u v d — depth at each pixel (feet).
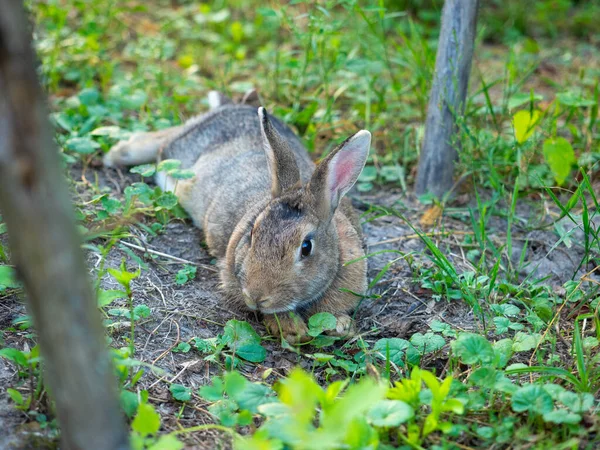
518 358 3.29
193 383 3.16
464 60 3.98
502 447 2.89
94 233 3.42
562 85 5.00
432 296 3.58
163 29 5.26
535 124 4.05
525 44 5.41
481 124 4.43
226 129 4.17
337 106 4.76
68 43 4.86
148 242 3.78
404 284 3.67
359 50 5.08
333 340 3.38
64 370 2.47
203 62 5.14
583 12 6.06
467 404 2.95
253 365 3.28
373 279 3.69
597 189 4.16
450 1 3.92
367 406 2.66
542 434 2.89
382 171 4.30
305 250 3.33
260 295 3.26
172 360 3.23
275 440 2.72
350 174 3.48
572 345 3.25
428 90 4.44
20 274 2.47
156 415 2.73
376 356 3.26
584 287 3.66
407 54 5.02
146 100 4.59
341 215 3.68
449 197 4.15
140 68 4.81
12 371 3.05
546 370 3.03
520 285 3.56
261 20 5.39
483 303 3.54
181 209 4.04
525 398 2.89
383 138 4.54
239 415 2.86
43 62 4.70
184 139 4.22
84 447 2.51
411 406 2.87
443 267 3.50
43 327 2.45
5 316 3.26
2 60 2.37
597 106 4.40
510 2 5.98
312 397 2.57
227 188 3.82
